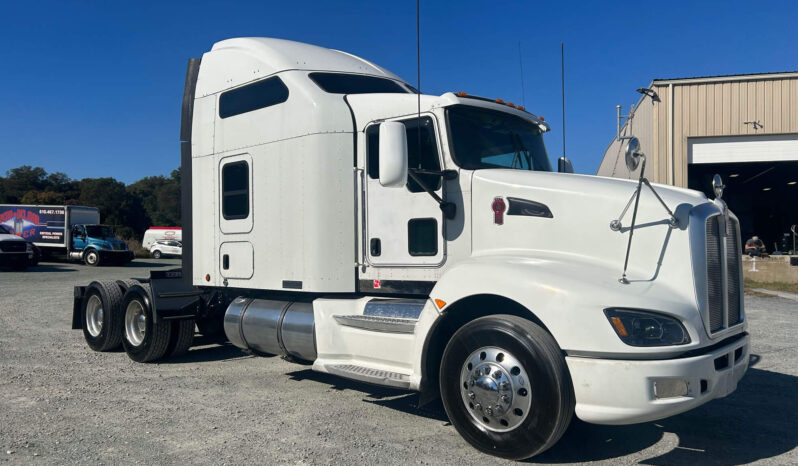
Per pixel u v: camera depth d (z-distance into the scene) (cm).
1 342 824
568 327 364
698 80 2112
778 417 497
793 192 3259
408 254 491
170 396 545
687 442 435
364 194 519
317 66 580
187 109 677
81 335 892
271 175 572
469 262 427
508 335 381
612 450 416
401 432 448
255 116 591
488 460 391
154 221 8194
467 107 492
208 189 646
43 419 471
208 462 381
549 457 401
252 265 592
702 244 382
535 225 431
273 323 568
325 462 383
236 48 629
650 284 377
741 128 2091
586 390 358
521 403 376
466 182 463
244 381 607
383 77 608
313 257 531
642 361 349
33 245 2855
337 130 529
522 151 535
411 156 495
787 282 1833
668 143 2142
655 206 396
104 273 2452
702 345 365
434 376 447
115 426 454
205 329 735
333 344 513
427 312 435
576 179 446
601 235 408
